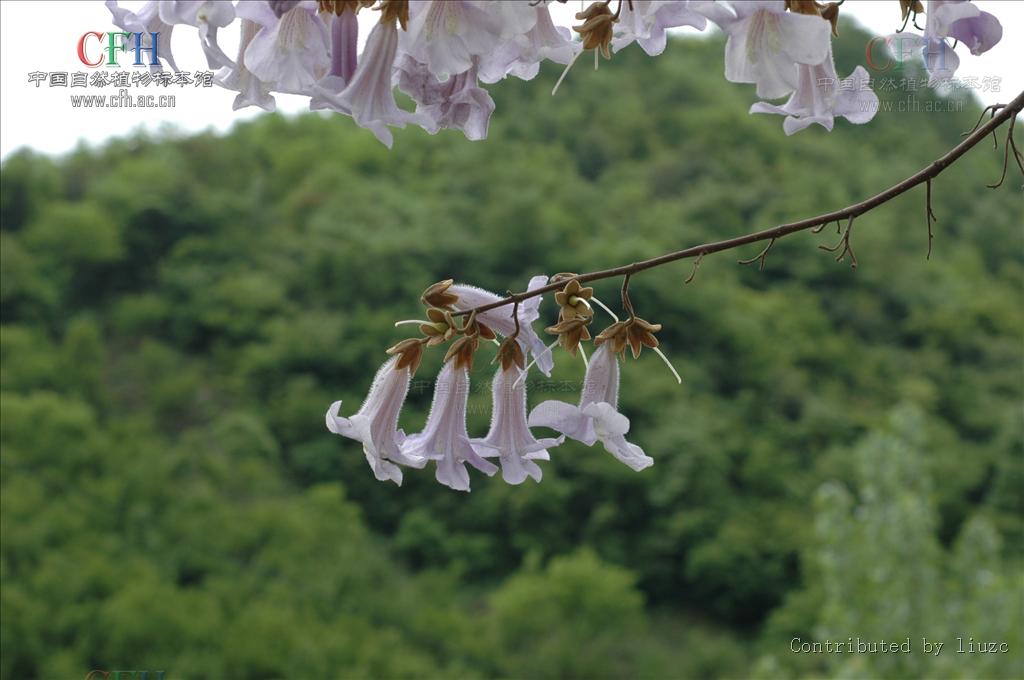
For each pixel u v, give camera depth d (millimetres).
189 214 49062
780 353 42406
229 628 33344
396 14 1517
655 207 47469
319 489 39531
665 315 42969
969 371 42156
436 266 46250
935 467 36531
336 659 33312
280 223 50281
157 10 1642
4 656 30109
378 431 1875
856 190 47219
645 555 38469
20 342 41500
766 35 1484
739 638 36562
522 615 35812
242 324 45875
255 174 52906
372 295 46219
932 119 47844
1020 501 36000
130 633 31609
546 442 1959
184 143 53469
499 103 54562
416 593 37344
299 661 32688
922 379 41562
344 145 53500
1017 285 44625
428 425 1943
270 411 43062
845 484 38625
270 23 1456
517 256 45812
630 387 41062
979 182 45656
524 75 1862
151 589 33031
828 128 1771
